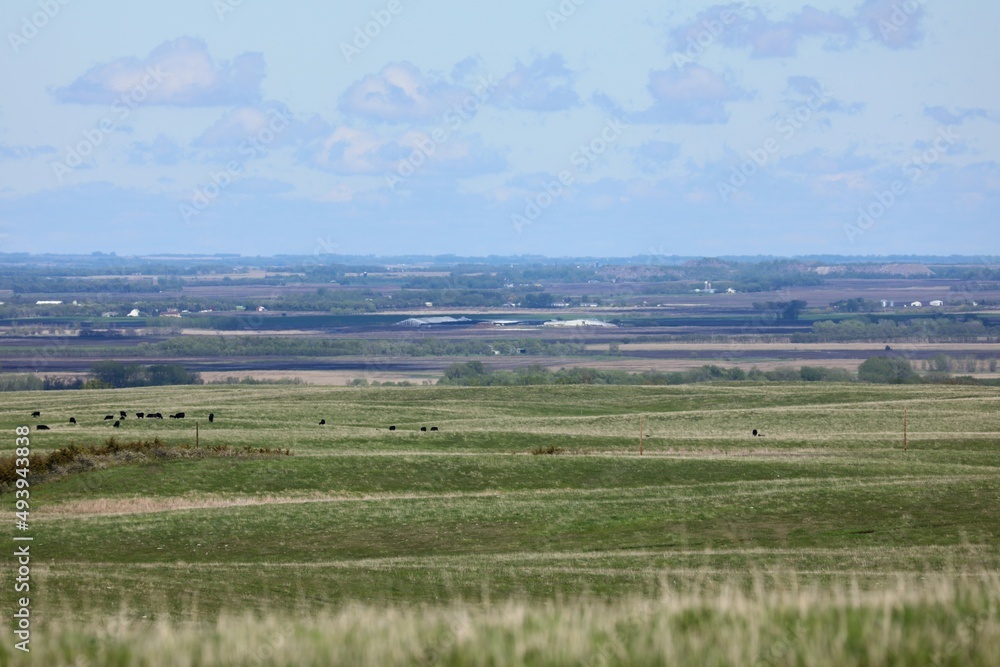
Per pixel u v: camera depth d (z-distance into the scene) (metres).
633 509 148.12
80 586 91.75
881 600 36.78
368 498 163.75
